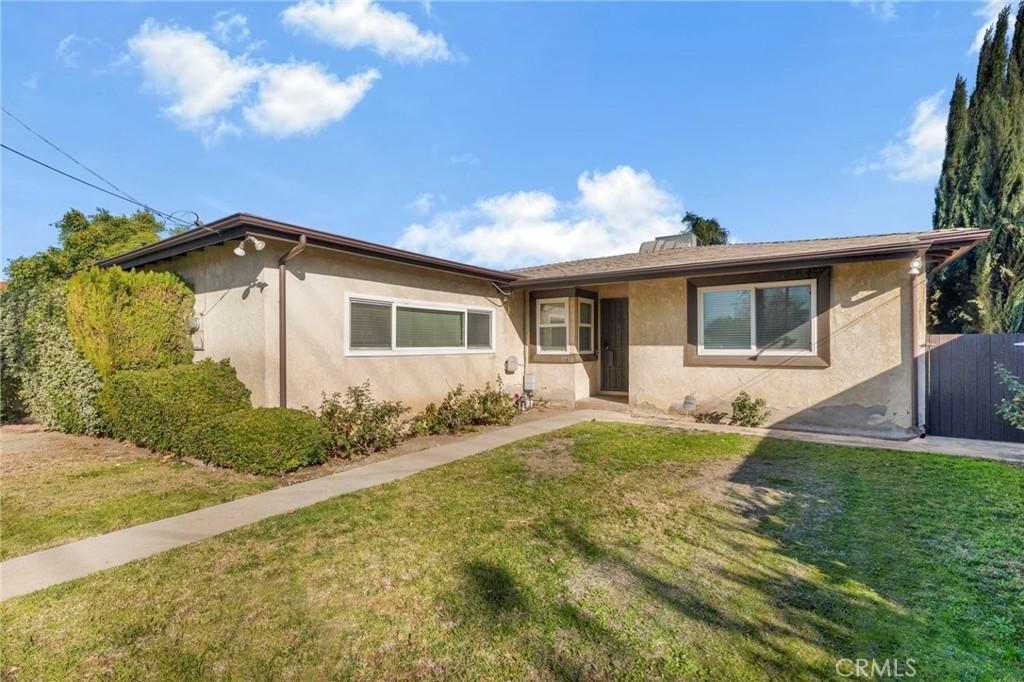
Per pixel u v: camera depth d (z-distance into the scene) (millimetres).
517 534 4078
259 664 2504
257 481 5801
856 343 8078
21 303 9805
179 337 8219
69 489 5508
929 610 2861
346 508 4805
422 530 4207
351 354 8016
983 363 7730
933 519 4273
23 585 3330
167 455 7074
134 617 2932
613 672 2371
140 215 19797
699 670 2371
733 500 4875
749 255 9039
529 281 10883
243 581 3354
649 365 10195
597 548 3775
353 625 2824
